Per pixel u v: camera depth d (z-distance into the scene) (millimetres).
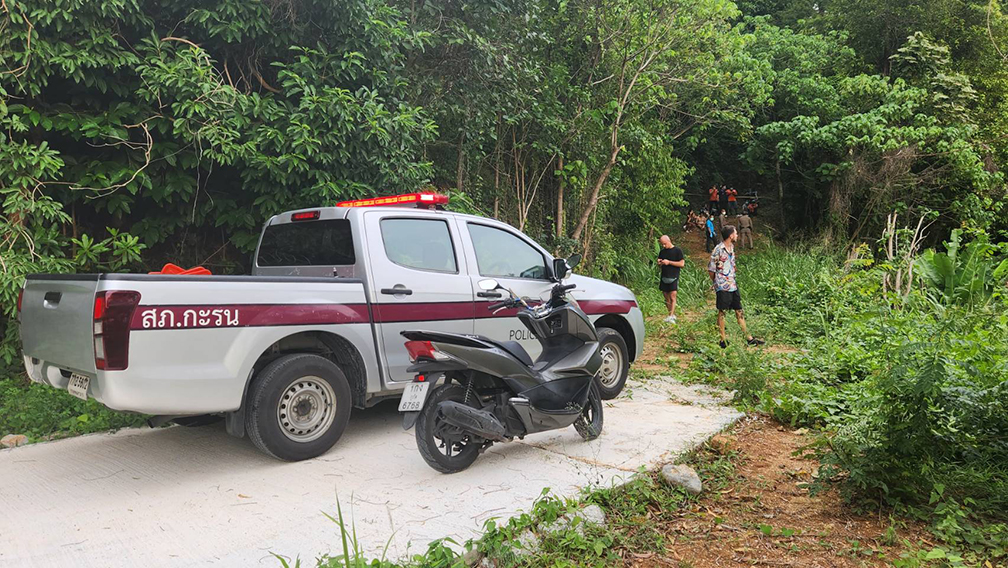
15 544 3389
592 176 15492
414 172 8102
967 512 3795
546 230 15000
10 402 5918
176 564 3166
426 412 4207
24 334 4750
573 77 14633
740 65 19047
